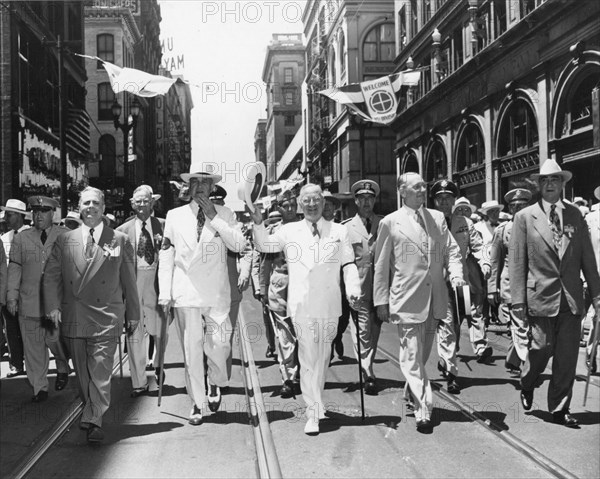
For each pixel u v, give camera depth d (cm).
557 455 398
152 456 412
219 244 499
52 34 2259
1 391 621
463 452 410
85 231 464
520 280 484
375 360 738
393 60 3397
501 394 560
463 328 1003
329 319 470
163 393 598
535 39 1670
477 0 2059
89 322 448
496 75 1931
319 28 4562
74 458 409
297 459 402
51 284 457
